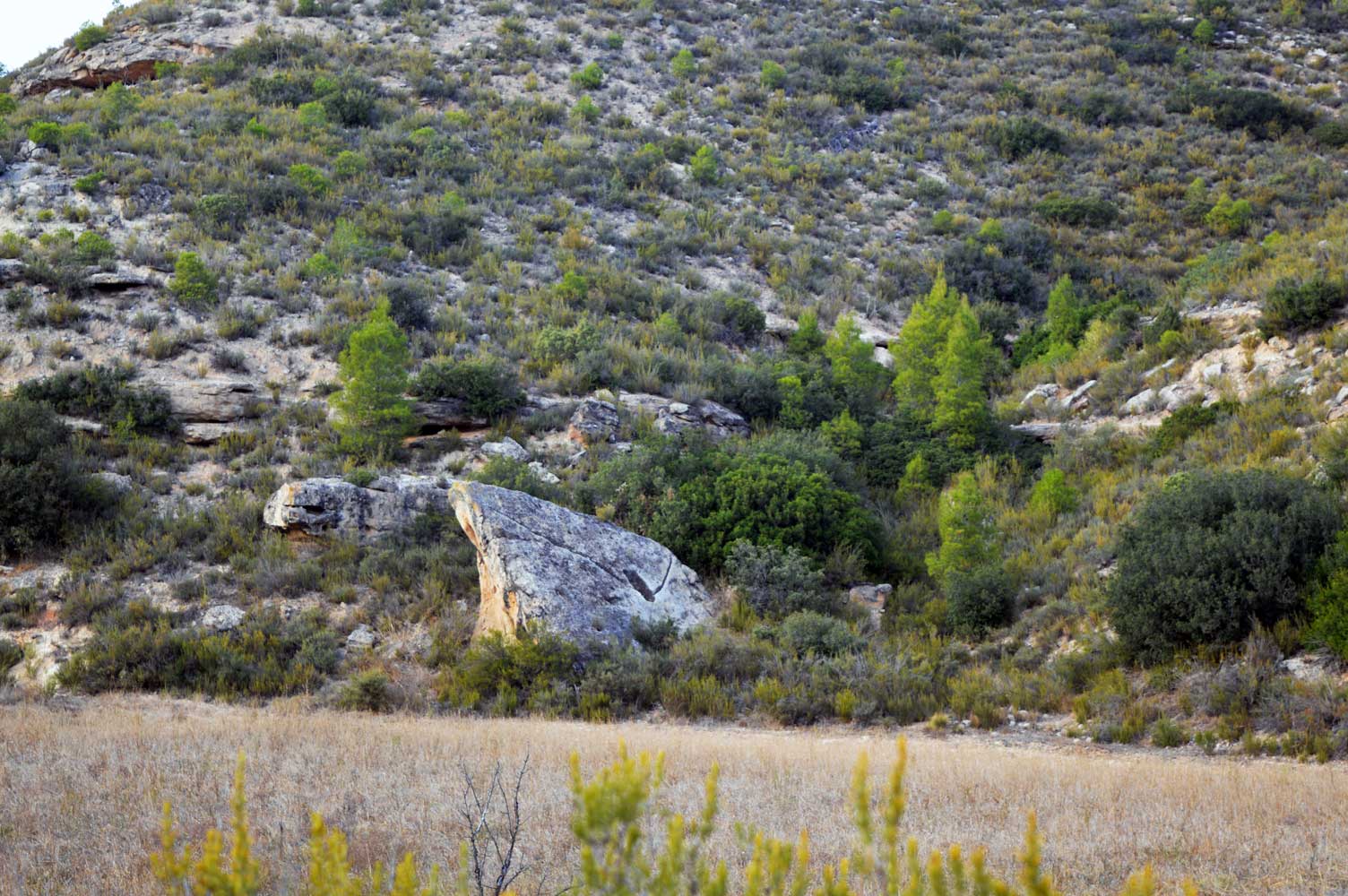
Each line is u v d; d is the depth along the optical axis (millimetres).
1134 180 55250
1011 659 18500
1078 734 14945
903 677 17438
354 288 33344
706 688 17531
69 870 6656
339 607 21156
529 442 27656
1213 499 17312
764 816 8391
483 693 18188
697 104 60844
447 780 9719
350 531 23266
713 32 72125
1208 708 14625
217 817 8031
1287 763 12453
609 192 47781
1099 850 7441
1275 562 15758
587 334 32125
